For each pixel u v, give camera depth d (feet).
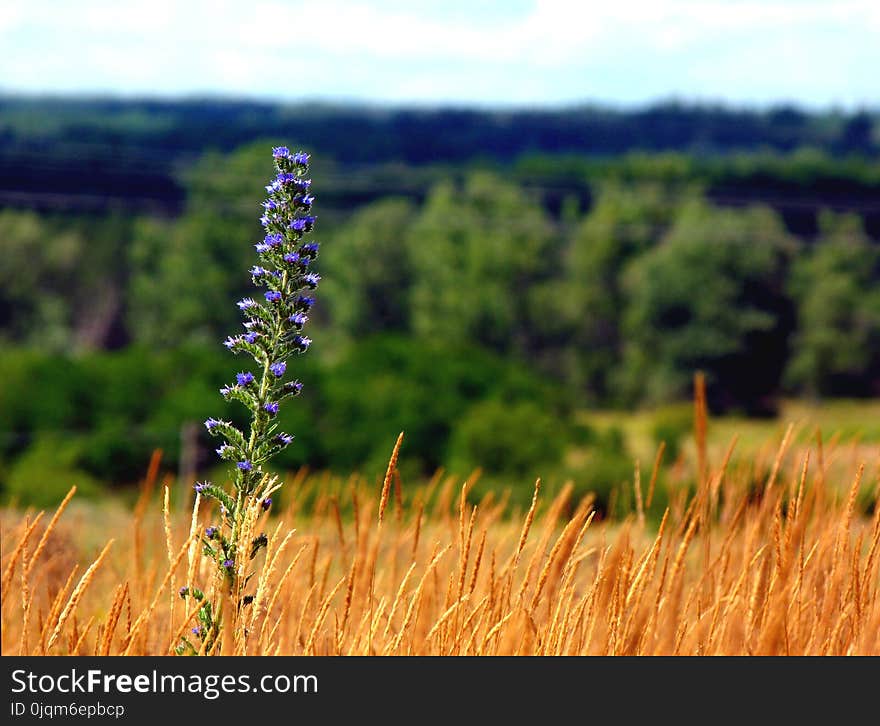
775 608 10.94
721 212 374.43
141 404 175.22
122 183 351.25
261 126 557.74
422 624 12.20
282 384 12.13
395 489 13.42
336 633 11.33
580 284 374.43
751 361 356.59
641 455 160.25
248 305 12.21
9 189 327.06
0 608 10.63
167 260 377.30
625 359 369.71
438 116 579.07
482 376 187.42
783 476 14.25
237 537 11.65
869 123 563.48
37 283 386.73
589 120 567.59
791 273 358.43
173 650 11.37
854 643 11.07
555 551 11.07
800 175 418.51
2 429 173.88
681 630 11.14
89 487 144.56
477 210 410.11
